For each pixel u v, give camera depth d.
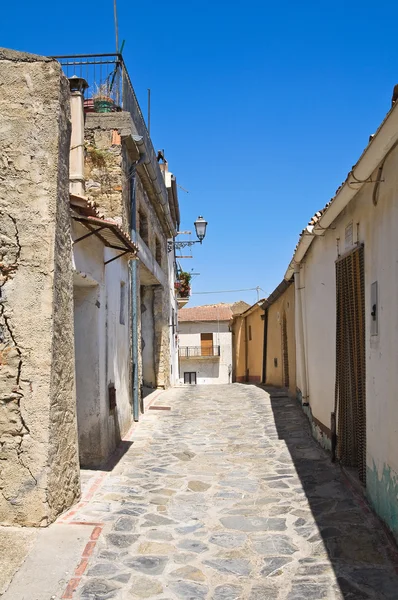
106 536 4.69
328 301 7.60
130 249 7.12
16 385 4.76
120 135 9.34
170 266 19.39
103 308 7.30
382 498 4.79
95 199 9.26
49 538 4.49
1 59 4.99
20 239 4.86
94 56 9.78
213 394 15.73
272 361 18.22
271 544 4.59
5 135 4.93
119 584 3.86
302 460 7.39
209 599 3.66
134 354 10.31
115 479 6.50
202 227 17.81
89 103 9.88
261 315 19.83
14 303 4.82
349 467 6.62
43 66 5.00
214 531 4.88
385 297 4.64
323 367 8.05
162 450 8.16
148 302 16.81
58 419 4.97
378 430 4.91
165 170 17.08
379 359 4.85
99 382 7.05
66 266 5.25
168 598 3.67
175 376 21.38
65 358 5.18
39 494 4.71
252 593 3.74
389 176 4.49
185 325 38.88
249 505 5.59
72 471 5.39
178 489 6.15
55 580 3.88
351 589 3.77
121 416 8.77
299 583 3.88
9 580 3.84
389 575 3.96
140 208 11.73
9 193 4.90
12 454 4.73
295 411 11.55
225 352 38.41
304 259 9.95
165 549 4.48
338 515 5.18
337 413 7.04
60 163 5.04
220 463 7.38
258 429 9.84
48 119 4.95
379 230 4.84
